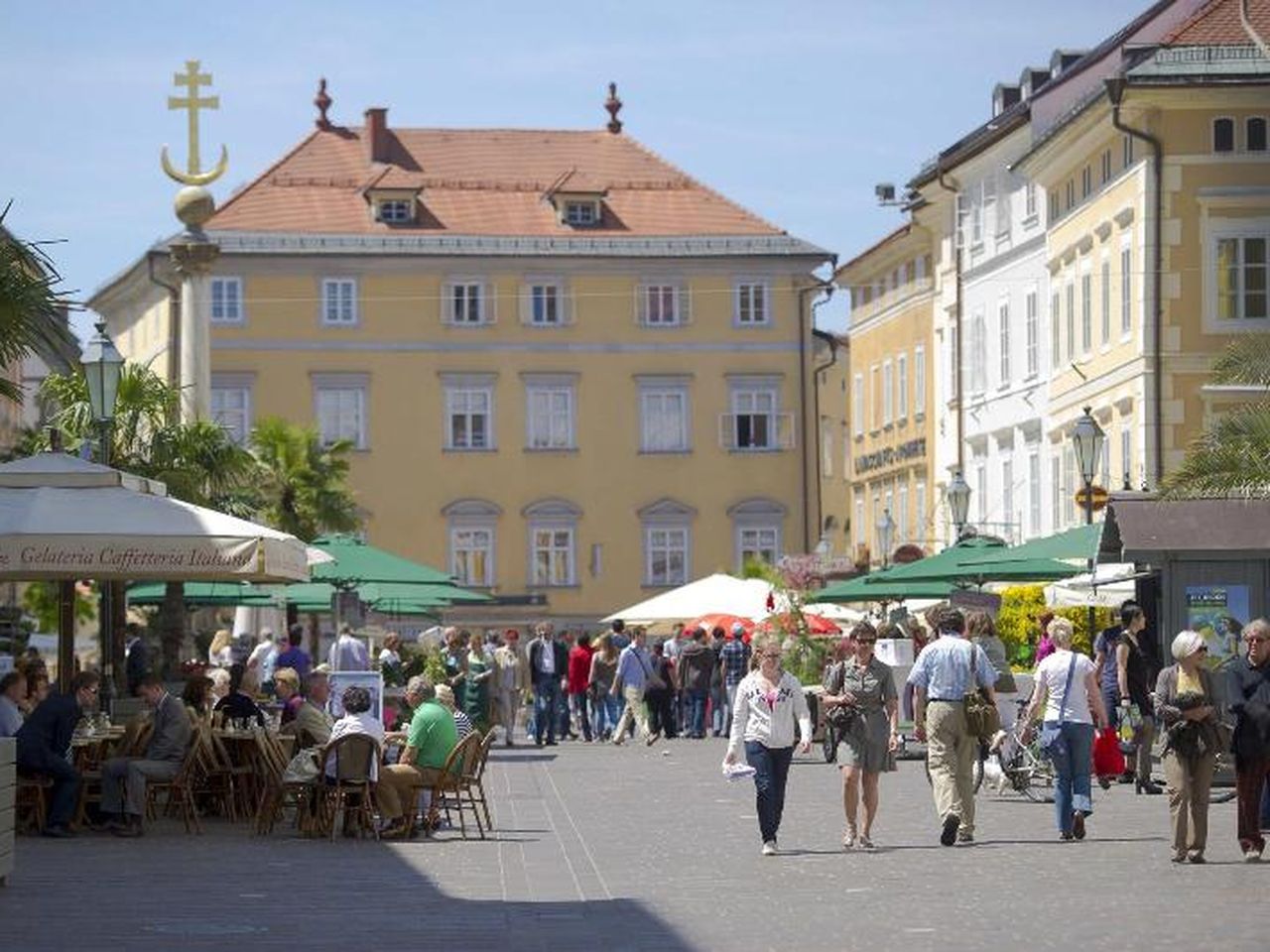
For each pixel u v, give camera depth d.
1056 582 49.16
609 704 60.91
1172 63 62.91
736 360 108.00
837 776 42.16
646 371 107.50
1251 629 24.83
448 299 106.38
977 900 21.44
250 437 78.81
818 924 19.89
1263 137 63.22
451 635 52.28
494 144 111.31
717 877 24.19
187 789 29.62
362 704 28.83
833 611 65.19
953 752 27.20
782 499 108.12
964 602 45.88
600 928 19.84
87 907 21.55
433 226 107.12
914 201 88.31
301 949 18.55
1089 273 69.25
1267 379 37.75
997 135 77.81
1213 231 63.06
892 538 92.62
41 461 29.53
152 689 29.78
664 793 38.06
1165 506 35.88
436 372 106.12
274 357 105.06
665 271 107.69
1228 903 20.89
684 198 109.69
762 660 26.61
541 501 106.62
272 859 26.30
